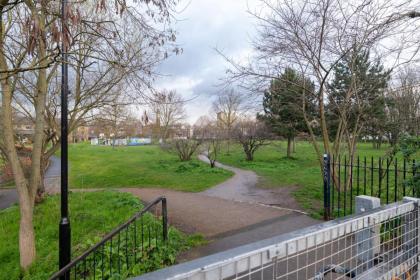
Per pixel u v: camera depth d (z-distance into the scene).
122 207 8.80
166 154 27.55
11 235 8.13
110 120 9.99
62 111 4.52
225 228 6.74
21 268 5.77
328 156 6.89
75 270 4.52
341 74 8.66
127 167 19.97
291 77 8.73
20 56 5.88
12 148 5.74
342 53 7.67
